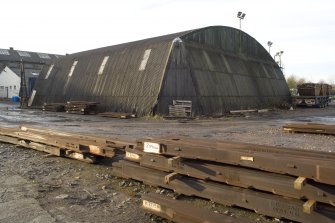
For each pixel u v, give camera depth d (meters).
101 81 33.00
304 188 4.59
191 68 28.19
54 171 8.52
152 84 27.50
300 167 4.57
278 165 4.82
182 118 25.58
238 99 32.34
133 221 5.38
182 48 28.61
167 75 27.22
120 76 31.08
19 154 10.70
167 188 6.59
